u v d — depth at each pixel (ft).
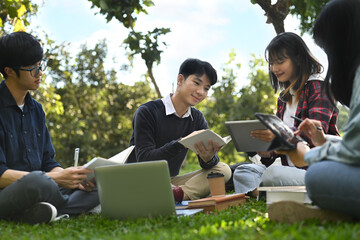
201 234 7.73
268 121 8.99
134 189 9.95
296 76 12.53
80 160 71.56
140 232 8.37
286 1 18.57
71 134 71.15
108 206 10.14
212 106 55.62
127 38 23.54
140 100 77.66
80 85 75.00
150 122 14.43
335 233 6.84
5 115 11.59
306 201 10.39
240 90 55.42
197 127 15.33
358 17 8.26
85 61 75.87
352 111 7.88
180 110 14.76
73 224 10.04
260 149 11.19
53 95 42.83
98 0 22.61
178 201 13.34
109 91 77.97
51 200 10.42
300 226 7.70
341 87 8.80
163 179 9.87
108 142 76.69
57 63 52.34
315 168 8.17
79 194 11.75
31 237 8.47
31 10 29.07
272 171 11.81
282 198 10.09
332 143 8.36
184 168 41.11
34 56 11.60
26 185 9.96
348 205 7.77
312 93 12.24
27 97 12.29
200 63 14.29
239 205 11.93
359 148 7.57
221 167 14.19
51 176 10.82
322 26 8.72
